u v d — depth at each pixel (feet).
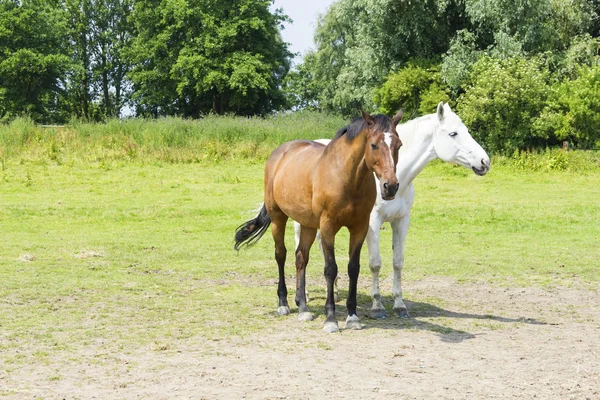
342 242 45.34
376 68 121.39
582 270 36.04
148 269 35.81
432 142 26.71
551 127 100.07
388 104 117.29
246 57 162.81
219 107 178.29
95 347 21.67
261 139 93.81
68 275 33.55
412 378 18.47
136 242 43.62
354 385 17.81
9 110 165.27
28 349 21.43
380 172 21.77
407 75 112.57
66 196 62.85
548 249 42.45
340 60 178.60
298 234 30.40
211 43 160.15
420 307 28.27
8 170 74.23
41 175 72.74
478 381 18.25
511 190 72.59
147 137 88.94
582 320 26.05
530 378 18.54
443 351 21.31
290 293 30.71
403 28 115.55
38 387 17.72
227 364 19.76
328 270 24.02
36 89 171.63
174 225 50.90
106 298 29.12
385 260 39.45
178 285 32.12
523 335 23.58
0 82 167.63
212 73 159.22
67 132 89.10
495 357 20.66
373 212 25.66
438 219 54.29
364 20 126.52
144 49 170.50
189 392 17.24
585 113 98.22
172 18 169.48
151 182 71.20
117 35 195.93
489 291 31.55
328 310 24.29
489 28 114.01
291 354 20.86
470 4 110.73
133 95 180.14
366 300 29.68
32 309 26.94
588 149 99.50
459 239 46.19
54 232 47.01
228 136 93.40
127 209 56.75
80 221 51.80
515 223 52.42
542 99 99.81
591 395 17.20
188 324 24.85
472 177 82.23
